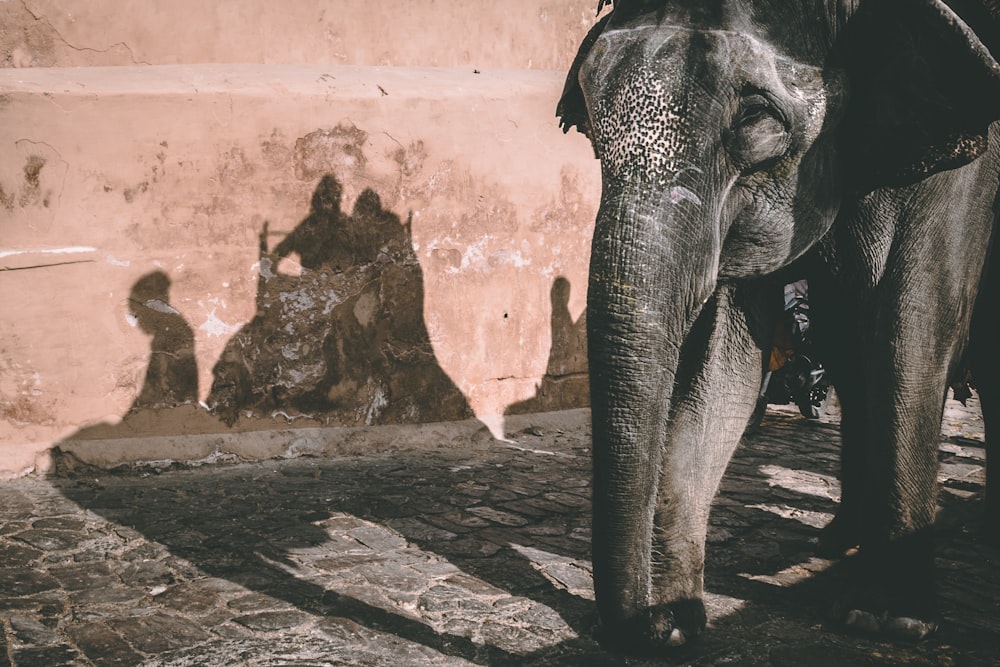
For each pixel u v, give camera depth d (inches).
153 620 157.2
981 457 288.8
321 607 164.2
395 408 273.9
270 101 252.2
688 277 121.6
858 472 188.2
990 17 144.3
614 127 121.9
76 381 239.9
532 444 283.4
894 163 138.6
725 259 140.6
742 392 162.6
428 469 254.2
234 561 184.9
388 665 143.9
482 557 190.7
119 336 243.3
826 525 211.9
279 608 163.2
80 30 262.5
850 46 136.5
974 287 157.5
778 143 129.0
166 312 247.3
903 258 150.7
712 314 157.8
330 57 289.1
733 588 176.2
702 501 157.8
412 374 275.4
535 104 284.5
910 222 149.9
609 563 122.2
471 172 277.4
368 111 262.7
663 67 121.6
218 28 276.2
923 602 156.5
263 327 257.1
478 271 281.6
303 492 231.1
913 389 152.3
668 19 125.7
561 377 298.0
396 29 295.9
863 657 149.5
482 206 280.1
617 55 125.0
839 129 139.7
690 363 158.6
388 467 254.7
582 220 296.0
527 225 287.3
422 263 273.7
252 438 256.5
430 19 299.7
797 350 299.0
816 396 316.5
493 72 298.7
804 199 137.3
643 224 118.3
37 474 236.5
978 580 184.7
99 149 238.2
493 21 308.3
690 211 120.6
